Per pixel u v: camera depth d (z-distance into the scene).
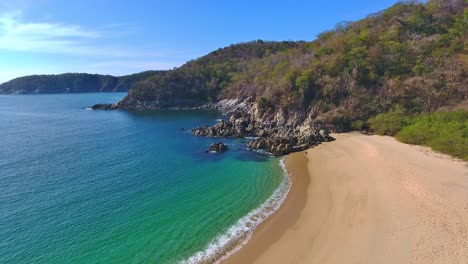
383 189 29.95
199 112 117.19
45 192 35.00
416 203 26.36
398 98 60.94
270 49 182.12
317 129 60.50
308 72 71.19
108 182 38.06
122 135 71.25
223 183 36.62
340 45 79.25
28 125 91.62
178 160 47.41
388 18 87.88
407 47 69.75
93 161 48.25
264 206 29.92
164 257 22.31
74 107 151.88
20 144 62.62
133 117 106.81
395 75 65.38
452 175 32.16
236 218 27.70
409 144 46.53
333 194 31.00
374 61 68.75
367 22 91.31
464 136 42.34
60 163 47.34
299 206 29.33
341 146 49.06
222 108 124.62
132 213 29.30
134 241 24.48
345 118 61.38
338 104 66.00
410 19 80.69
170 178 39.00
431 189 28.78
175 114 113.06
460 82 57.25
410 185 30.05
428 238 21.33
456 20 74.81
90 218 28.48
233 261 21.52
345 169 37.81
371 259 19.91
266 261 21.19
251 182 36.69
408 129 50.56
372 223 24.16
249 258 21.72
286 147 50.81
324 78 69.69
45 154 53.53
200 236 24.91
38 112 130.62
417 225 23.06
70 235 25.59
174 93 140.12
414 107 58.22
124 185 36.84
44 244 24.36
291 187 34.50
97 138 68.19
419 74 63.06
